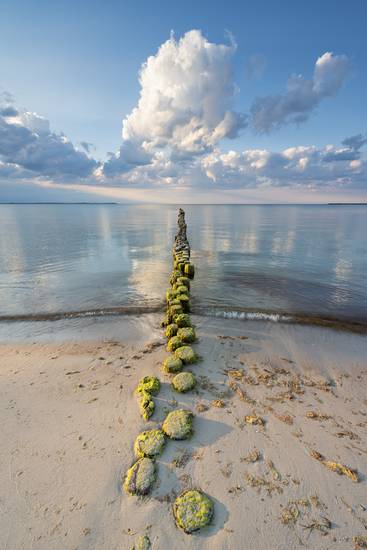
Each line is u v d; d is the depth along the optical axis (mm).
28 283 12648
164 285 12352
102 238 27484
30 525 2877
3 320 8602
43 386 5203
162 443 3758
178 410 4348
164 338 7246
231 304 10070
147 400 4539
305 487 3277
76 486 3270
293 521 2918
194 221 48938
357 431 4152
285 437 4004
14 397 4879
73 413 4457
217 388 5113
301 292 11594
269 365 5996
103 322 8383
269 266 16078
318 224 43094
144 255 19266
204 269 15359
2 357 6395
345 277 13883
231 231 33469
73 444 3859
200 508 2963
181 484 3291
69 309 9539
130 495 3156
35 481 3334
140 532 2812
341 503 3104
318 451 3775
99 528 2848
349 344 7047
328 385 5344
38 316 8898
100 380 5375
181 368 5625
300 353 6547
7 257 18297
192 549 2684
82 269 15281
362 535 2805
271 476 3404
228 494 3188
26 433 4059
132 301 10336
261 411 4535
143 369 5746
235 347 6742
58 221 48719
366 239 26578
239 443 3879
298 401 4824
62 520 2920
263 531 2832
